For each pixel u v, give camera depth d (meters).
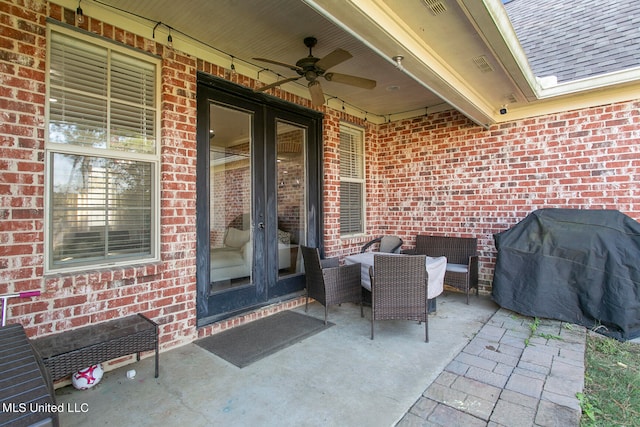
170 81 3.00
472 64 3.19
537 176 4.40
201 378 2.50
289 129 4.43
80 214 2.60
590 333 3.32
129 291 2.74
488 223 4.79
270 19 2.82
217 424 1.97
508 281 3.90
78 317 2.46
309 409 2.11
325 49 3.38
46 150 2.40
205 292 3.44
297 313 4.01
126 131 2.83
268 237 4.12
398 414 2.04
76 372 2.22
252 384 2.41
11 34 2.18
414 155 5.50
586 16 4.65
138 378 2.50
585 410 2.07
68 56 2.53
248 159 3.92
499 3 2.49
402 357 2.82
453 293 4.89
